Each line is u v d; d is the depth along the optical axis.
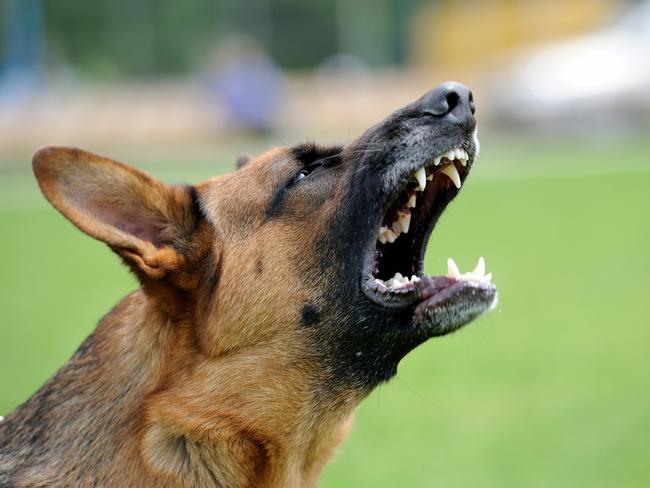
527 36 46.31
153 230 6.28
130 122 39.78
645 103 34.06
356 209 6.40
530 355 12.20
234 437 6.02
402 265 6.83
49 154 5.82
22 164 37.12
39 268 19.27
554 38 45.78
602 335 12.83
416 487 8.72
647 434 9.57
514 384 11.20
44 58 46.59
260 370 6.13
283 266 6.27
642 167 27.38
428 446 9.57
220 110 38.06
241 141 37.09
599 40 37.44
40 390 6.25
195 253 6.21
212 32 47.88
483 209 22.95
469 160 6.66
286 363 6.19
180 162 31.86
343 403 6.37
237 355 6.10
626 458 9.09
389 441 9.77
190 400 5.96
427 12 49.53
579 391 10.84
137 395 5.98
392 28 49.28
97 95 44.47
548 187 25.19
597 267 16.64
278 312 6.20
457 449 9.47
